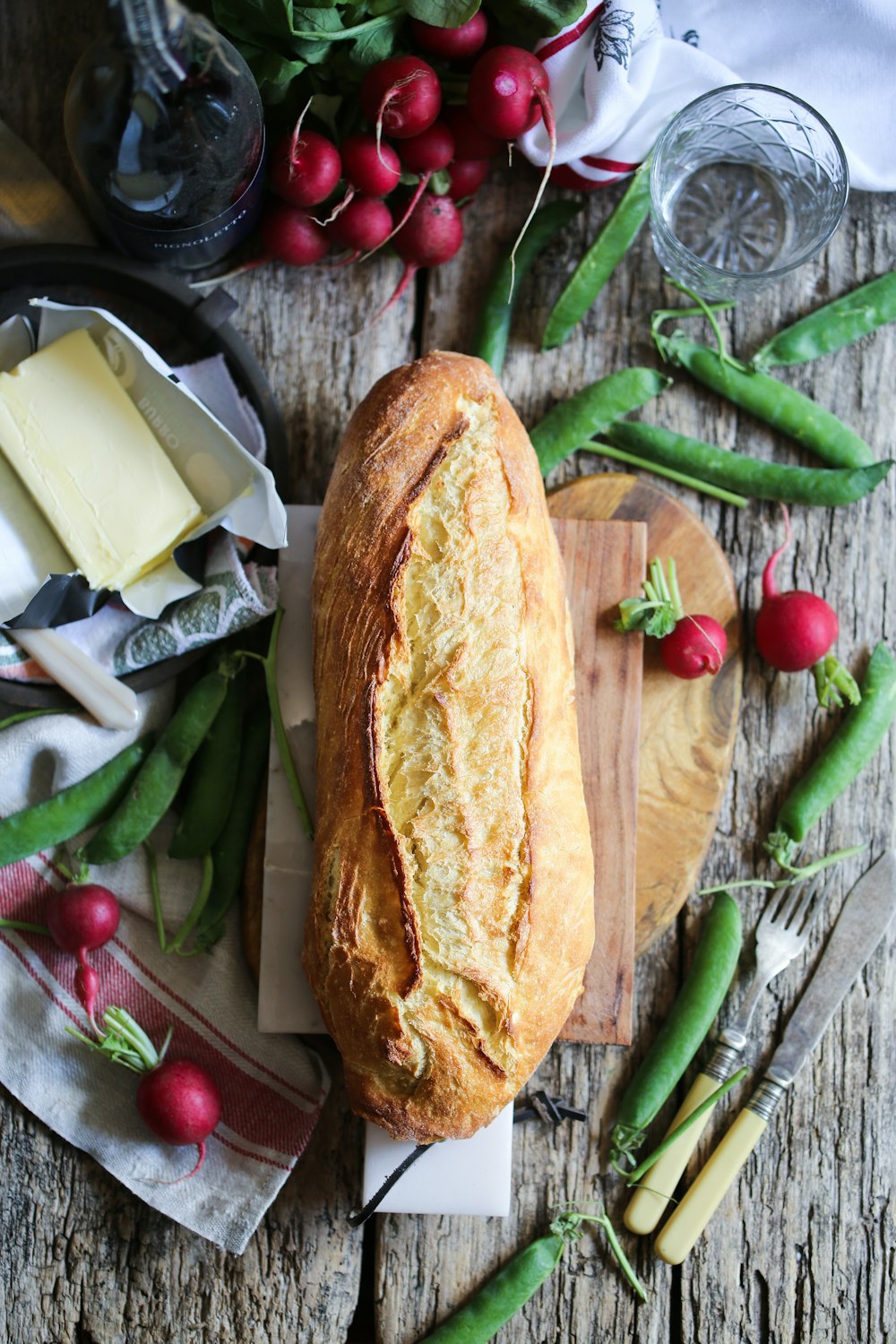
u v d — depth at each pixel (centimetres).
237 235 92
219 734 91
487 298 95
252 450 92
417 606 86
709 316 94
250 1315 92
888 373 97
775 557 94
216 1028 92
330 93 91
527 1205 93
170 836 93
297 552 92
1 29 95
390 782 85
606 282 96
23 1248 92
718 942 92
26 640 91
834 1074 94
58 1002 92
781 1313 93
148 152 85
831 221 92
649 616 92
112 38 82
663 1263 93
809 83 95
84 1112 92
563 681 88
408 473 87
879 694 94
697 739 94
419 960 84
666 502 95
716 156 96
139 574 91
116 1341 92
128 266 91
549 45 91
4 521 90
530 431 95
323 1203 92
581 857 87
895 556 96
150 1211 92
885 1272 93
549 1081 93
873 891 94
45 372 90
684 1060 92
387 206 93
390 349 96
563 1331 93
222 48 84
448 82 91
